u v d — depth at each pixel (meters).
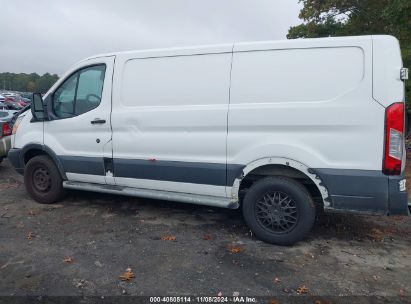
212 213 5.41
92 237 4.54
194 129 4.55
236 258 3.99
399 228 4.92
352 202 3.94
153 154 4.84
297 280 3.55
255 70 4.25
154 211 5.48
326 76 3.94
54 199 5.77
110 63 5.09
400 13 9.57
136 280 3.53
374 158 3.79
